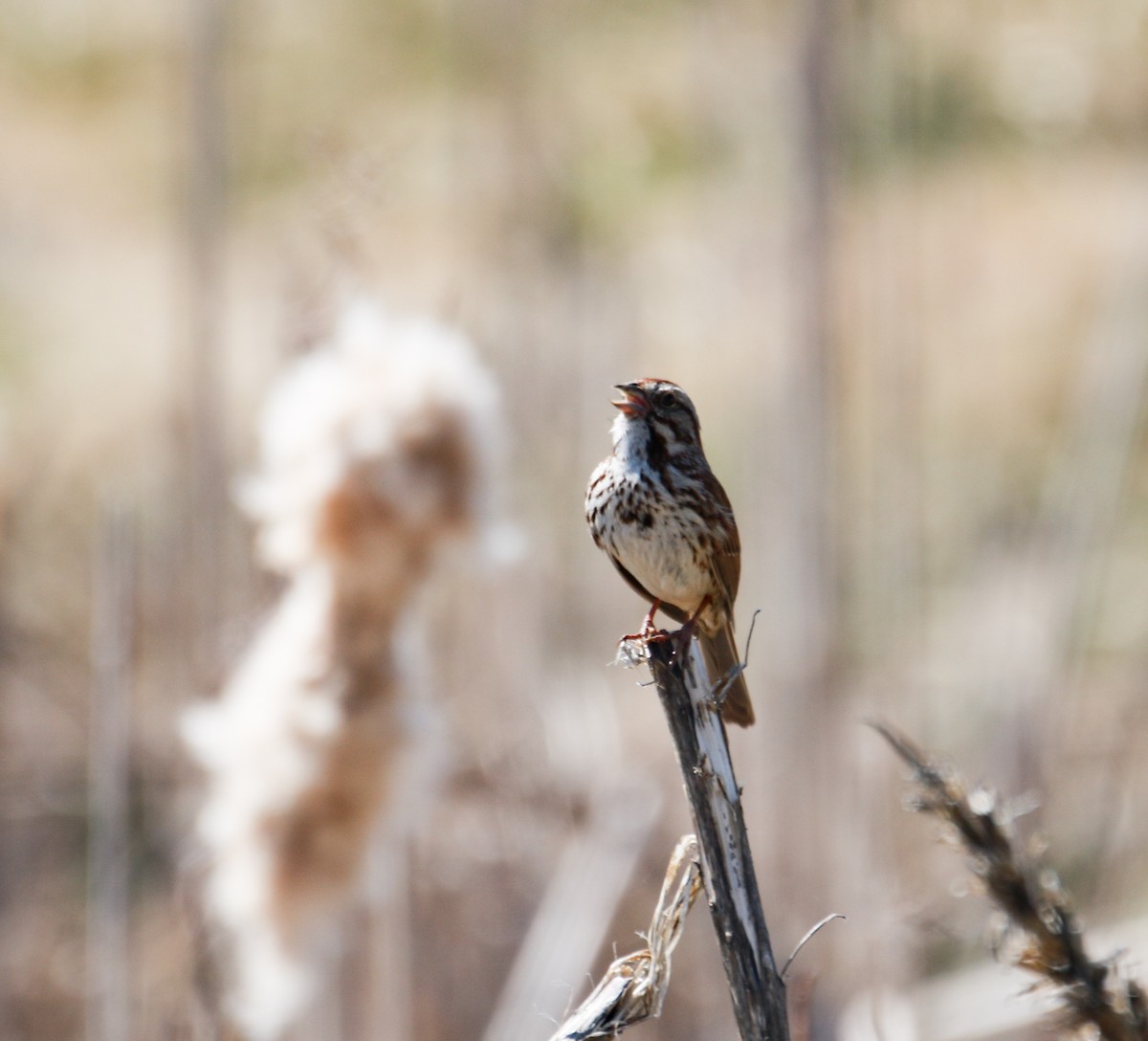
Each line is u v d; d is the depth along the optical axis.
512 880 11.76
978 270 24.14
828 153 12.52
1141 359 14.81
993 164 26.39
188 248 13.03
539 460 14.66
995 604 15.95
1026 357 22.66
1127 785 13.38
